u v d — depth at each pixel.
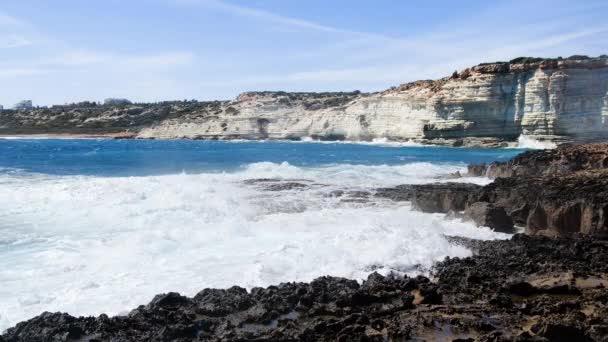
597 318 8.66
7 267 12.53
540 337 8.02
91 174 35.84
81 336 8.60
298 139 116.75
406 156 59.75
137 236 15.51
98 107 191.62
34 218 18.12
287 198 23.09
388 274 11.98
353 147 84.31
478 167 34.84
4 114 173.75
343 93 149.62
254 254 13.69
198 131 131.00
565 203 16.80
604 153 29.08
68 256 13.50
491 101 86.25
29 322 8.91
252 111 126.88
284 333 8.62
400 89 111.44
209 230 16.47
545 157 30.62
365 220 18.73
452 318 9.15
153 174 36.22
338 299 9.95
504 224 17.98
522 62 88.94
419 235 15.28
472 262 12.77
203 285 11.31
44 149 74.19
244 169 39.84
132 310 9.64
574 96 80.00
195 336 8.70
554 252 13.47
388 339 8.36
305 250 14.02
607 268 11.95
